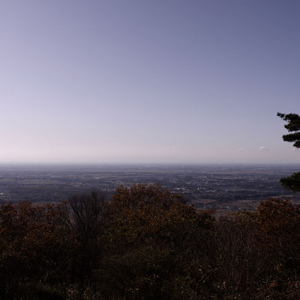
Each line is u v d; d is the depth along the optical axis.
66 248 9.17
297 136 9.52
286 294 6.25
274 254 7.87
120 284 6.79
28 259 8.41
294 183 9.33
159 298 6.30
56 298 7.25
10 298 7.16
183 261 7.79
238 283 6.38
